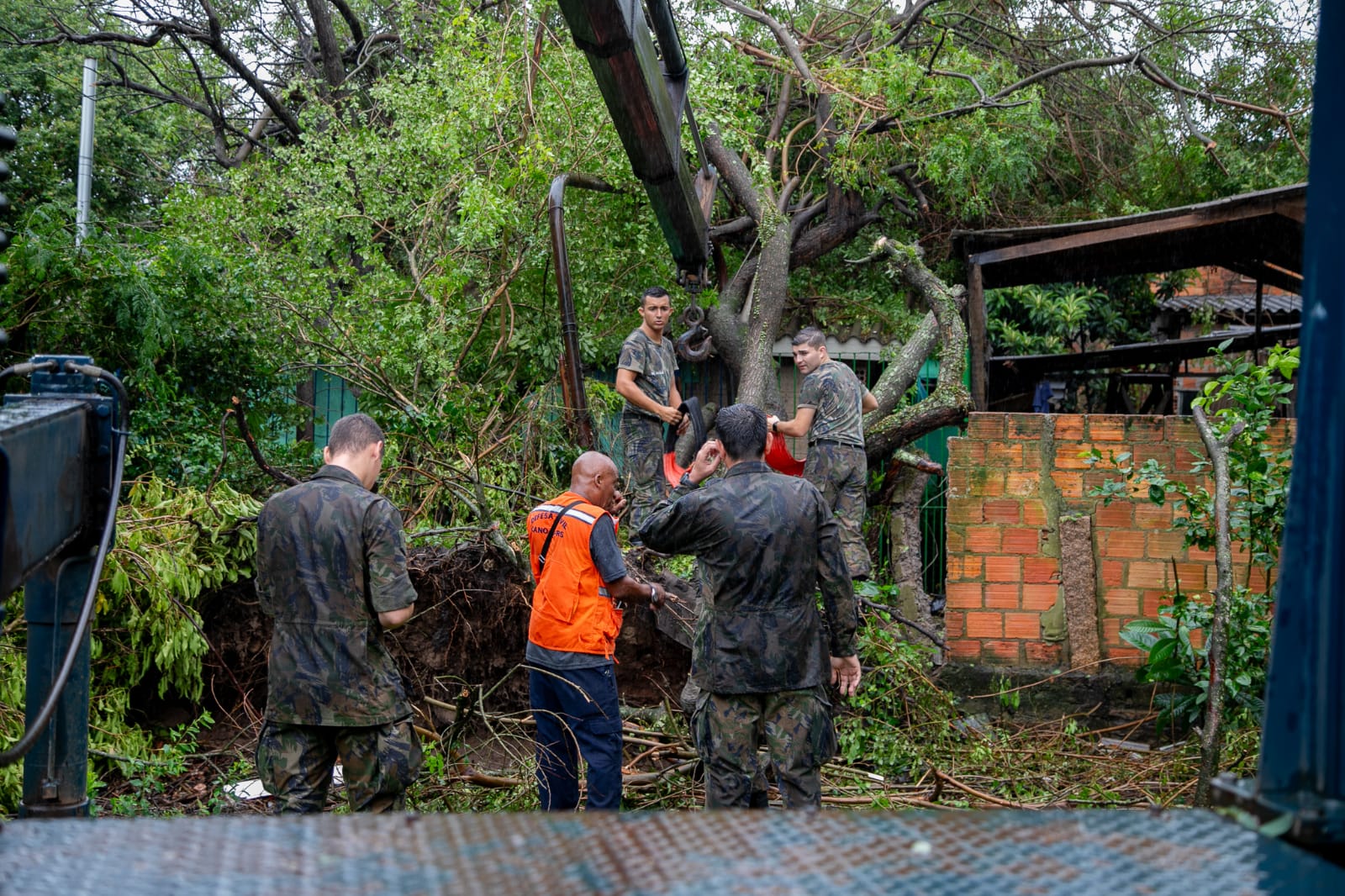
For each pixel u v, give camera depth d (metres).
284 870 0.81
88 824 0.93
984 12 13.05
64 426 2.47
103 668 5.21
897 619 6.30
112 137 16.58
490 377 8.81
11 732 4.40
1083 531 6.21
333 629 3.59
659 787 5.12
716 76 9.32
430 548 6.21
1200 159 12.38
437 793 5.03
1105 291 14.25
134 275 6.61
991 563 6.33
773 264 9.17
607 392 7.48
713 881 0.79
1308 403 0.85
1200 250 9.34
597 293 9.41
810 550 4.02
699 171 7.70
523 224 8.46
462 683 5.76
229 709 6.00
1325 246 0.85
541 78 8.48
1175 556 6.14
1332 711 0.82
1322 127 0.87
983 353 9.24
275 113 13.95
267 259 8.50
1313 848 0.82
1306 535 0.84
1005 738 5.72
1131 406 13.78
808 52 11.73
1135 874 0.78
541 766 4.56
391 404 7.33
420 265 9.24
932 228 12.27
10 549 2.14
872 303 11.81
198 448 6.49
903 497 8.48
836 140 10.38
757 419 4.12
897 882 0.78
